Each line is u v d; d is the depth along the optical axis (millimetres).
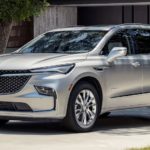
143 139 10406
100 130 11539
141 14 28688
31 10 14758
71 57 11148
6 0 14430
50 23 28875
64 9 29516
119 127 12094
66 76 10789
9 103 10898
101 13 29812
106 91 11422
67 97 10766
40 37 12625
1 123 12008
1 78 10922
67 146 9625
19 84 10797
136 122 12977
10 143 9906
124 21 29203
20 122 12656
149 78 12164
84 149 9352
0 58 11492
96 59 11352
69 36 12195
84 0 22578
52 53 11703
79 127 11031
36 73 10734
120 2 21641
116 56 11406
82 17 30203
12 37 27109
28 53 11930
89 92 11180
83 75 10992
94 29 12141
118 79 11602
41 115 10711
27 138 10445
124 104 11773
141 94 12016
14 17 14750
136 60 11961
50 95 10672
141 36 12438
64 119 10898
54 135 10789
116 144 9844
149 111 14836
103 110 11492
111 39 11875
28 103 10719
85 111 11109
